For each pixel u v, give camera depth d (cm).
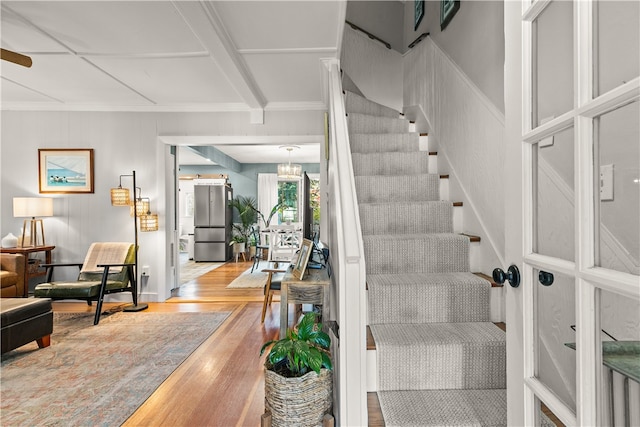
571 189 71
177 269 555
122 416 201
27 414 203
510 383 92
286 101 470
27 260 429
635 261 56
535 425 84
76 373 255
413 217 251
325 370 187
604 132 62
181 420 197
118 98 450
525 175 87
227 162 893
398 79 448
